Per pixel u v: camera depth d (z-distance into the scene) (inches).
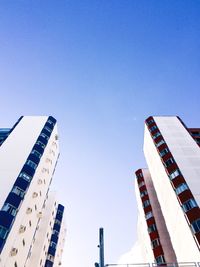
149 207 1925.4
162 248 1589.6
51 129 2101.4
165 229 1722.4
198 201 1199.6
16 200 1334.9
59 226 2549.2
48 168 1972.2
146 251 2012.8
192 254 1139.9
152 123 2027.6
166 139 1742.1
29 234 1536.7
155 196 2027.6
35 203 1652.3
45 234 2103.8
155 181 1876.2
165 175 1555.1
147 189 2101.4
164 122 2007.9
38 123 2107.5
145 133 2127.2
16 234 1290.6
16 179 1443.2
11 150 1690.5
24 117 2234.3
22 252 1397.6
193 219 1143.6
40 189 1772.9
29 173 1544.0
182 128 1907.0
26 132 1936.5
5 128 2075.5
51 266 2133.4
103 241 510.6
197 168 1430.9
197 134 1907.0
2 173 1471.5
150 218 1835.6
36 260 1871.3
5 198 1305.4
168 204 1521.9
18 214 1321.4
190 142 1699.1
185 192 1282.0
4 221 1198.9
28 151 1707.7
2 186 1375.5
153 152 1877.5
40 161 1752.0
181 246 1302.9
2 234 1153.4
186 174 1386.6
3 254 1113.4
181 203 1259.8
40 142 1854.1
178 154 1566.2
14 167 1535.4
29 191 1509.6
